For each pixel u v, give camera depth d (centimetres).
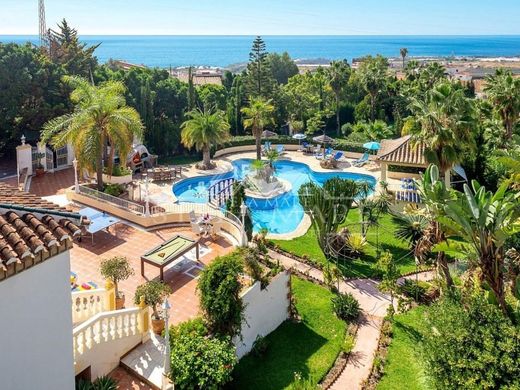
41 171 3388
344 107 6391
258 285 1630
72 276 1809
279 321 1783
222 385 1350
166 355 1255
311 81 6475
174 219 2511
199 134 3975
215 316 1452
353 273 2238
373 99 5909
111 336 1303
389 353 1616
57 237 959
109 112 2897
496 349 1150
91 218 2267
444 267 1870
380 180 3288
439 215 1616
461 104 2655
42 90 3844
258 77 5675
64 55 5022
